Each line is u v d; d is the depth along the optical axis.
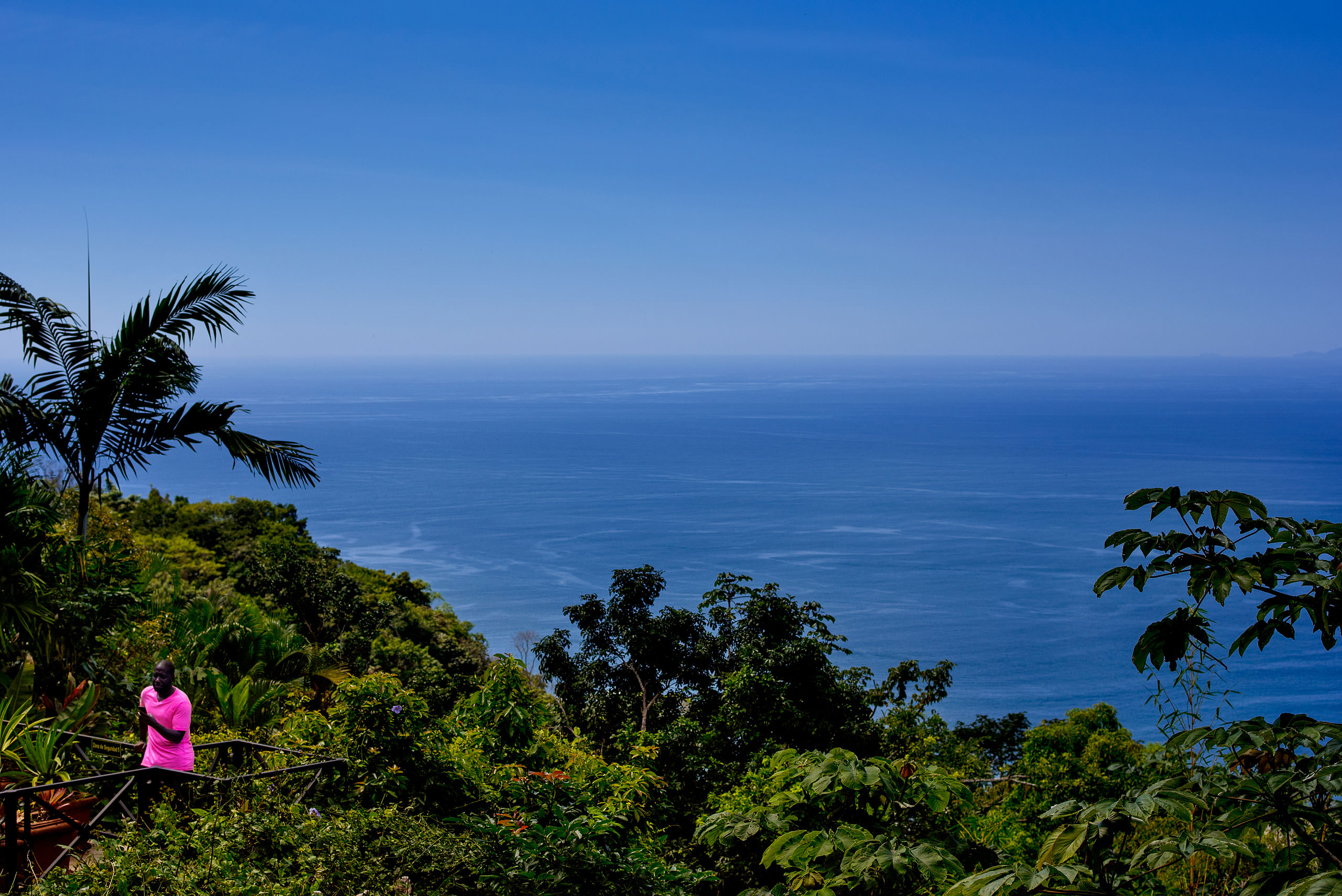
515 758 9.74
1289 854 2.78
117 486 11.59
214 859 4.71
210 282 11.15
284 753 6.77
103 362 10.64
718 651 19.52
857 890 3.68
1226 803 2.90
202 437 11.34
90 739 6.80
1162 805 2.79
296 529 49.75
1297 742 2.89
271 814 5.48
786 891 3.89
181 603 15.23
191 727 9.51
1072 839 2.87
